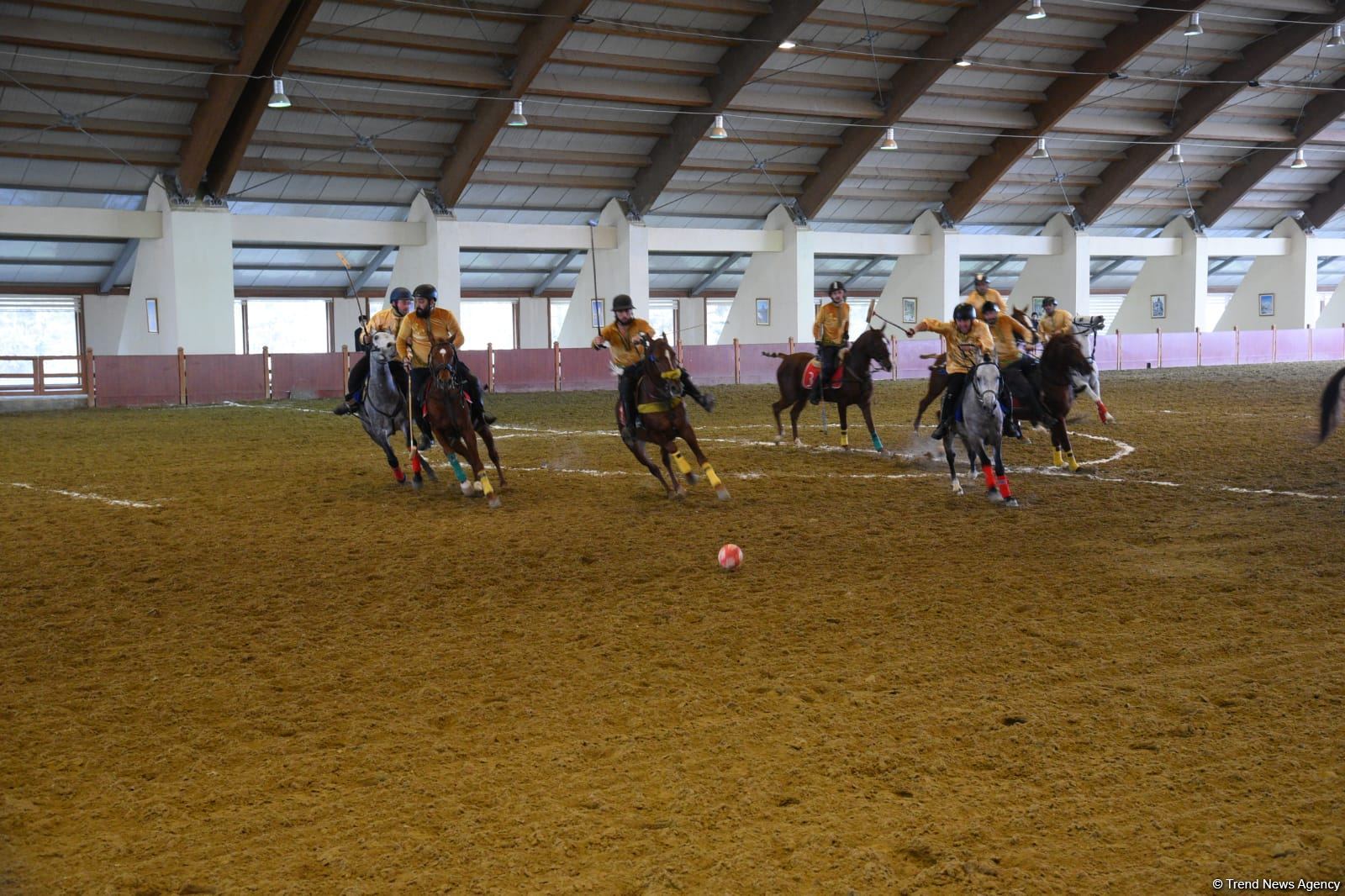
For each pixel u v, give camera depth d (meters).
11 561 9.44
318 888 4.05
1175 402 24.09
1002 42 33.66
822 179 37.75
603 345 12.24
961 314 12.09
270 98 27.28
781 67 32.81
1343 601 7.54
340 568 9.14
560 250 39.12
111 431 21.25
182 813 4.71
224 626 7.52
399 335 12.73
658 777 5.00
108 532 10.71
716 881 4.05
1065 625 7.23
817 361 16.19
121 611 7.87
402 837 4.44
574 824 4.54
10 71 25.58
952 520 10.84
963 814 4.57
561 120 32.38
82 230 29.67
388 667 6.65
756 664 6.60
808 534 10.27
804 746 5.32
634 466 15.08
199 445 18.50
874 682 6.22
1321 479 12.80
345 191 33.09
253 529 10.87
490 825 4.55
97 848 4.37
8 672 6.59
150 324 31.75
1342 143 42.41
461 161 32.28
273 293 37.44
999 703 5.84
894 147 34.84
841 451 16.42
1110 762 5.05
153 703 6.06
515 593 8.35
